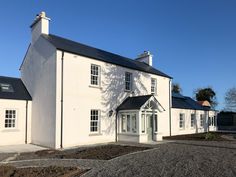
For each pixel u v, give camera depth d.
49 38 17.47
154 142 18.34
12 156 12.06
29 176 7.66
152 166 9.07
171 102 26.03
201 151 13.21
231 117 46.38
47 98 16.19
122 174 7.93
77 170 8.56
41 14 17.95
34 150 14.19
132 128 18.61
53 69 15.77
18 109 17.28
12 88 18.05
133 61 24.91
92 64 17.77
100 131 17.81
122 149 13.89
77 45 19.39
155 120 21.11
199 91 58.88
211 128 34.53
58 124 15.16
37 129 16.97
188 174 7.81
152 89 23.66
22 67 19.78
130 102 19.47
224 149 14.09
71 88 16.08
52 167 9.02
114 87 19.31
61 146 15.11
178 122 26.92
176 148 14.57
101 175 7.85
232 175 7.65
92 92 17.47
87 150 13.61
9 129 16.66
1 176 7.55
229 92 50.28
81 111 16.56
